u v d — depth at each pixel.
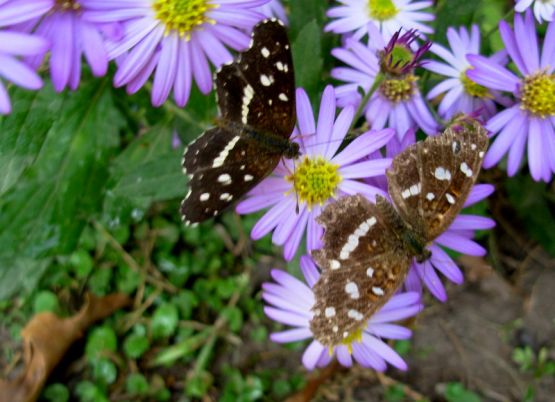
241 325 0.21
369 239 0.13
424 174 0.13
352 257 0.13
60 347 0.20
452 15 0.17
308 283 0.15
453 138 0.12
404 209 0.13
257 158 0.13
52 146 0.17
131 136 0.20
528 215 0.21
